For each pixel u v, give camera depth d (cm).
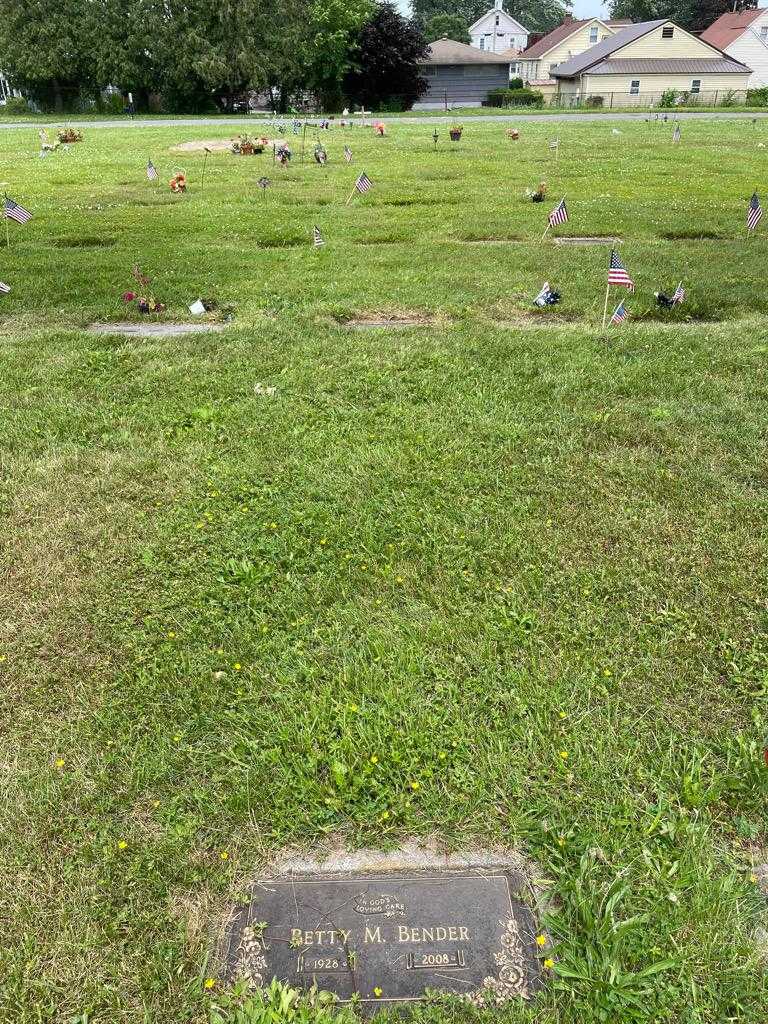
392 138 2638
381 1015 197
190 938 217
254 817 251
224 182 1658
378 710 286
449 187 1556
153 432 507
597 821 246
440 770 265
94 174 1797
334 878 233
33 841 244
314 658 316
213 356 636
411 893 229
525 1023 196
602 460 462
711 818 248
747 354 617
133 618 342
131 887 230
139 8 3891
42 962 212
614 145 2345
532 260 946
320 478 448
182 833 244
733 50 5041
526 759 267
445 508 418
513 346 645
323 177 1717
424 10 8862
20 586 363
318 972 209
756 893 226
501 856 240
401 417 521
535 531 397
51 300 813
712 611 338
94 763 271
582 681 300
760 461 455
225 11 3925
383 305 783
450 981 206
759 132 2744
